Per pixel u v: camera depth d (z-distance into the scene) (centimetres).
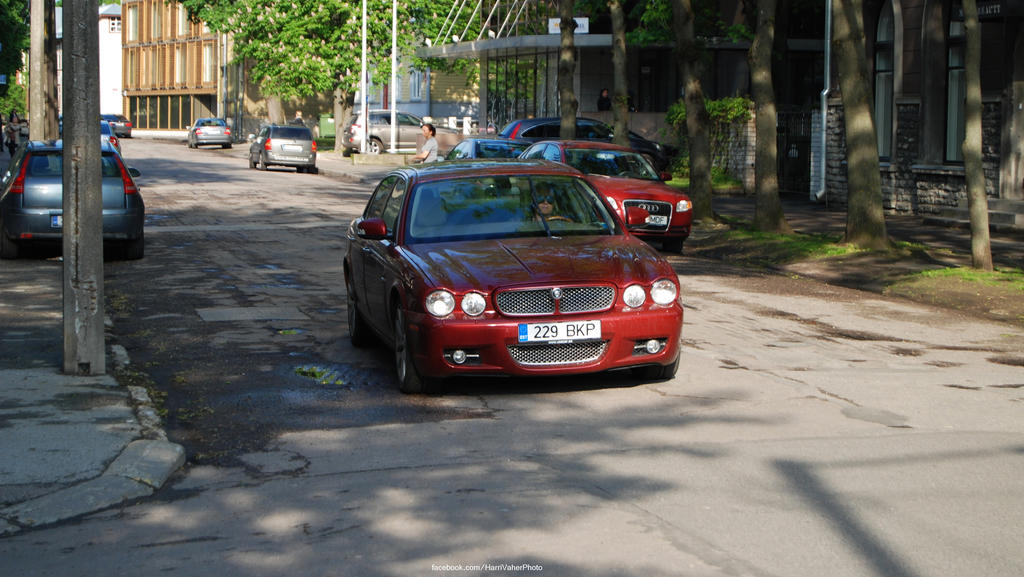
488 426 707
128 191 1555
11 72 5994
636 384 823
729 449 648
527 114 4484
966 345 1013
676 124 3484
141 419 696
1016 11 1891
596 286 779
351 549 490
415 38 5622
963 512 533
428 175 932
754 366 895
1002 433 688
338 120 5625
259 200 2747
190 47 8312
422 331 769
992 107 2066
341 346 991
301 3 5347
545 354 773
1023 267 1516
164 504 559
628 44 3556
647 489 571
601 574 456
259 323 1099
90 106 813
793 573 456
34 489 564
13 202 1529
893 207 2383
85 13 807
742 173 3067
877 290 1379
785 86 4053
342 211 2452
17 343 962
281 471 612
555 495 562
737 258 1714
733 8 3806
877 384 832
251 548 494
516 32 4306
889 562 468
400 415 738
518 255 813
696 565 465
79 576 465
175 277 1422
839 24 1616
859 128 1617
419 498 561
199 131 6244
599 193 935
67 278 822
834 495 559
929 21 2205
